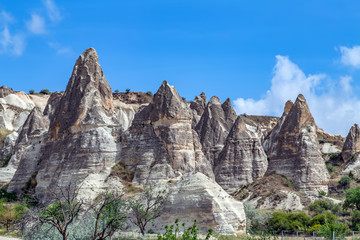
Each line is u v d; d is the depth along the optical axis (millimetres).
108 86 80688
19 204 73875
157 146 70625
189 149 71812
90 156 71188
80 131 74562
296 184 84750
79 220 51812
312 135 88125
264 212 75438
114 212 46594
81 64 81812
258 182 87188
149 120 72812
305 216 71125
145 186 66812
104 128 73875
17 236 56250
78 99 78125
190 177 60750
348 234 62094
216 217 56750
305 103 89938
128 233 54844
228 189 93688
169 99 72938
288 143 88438
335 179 96062
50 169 76062
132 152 71438
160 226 58438
